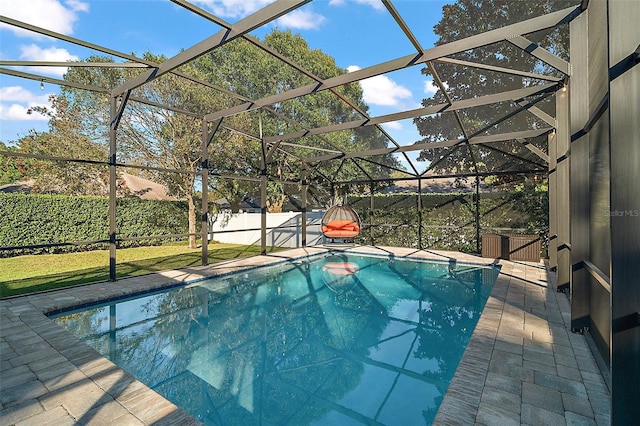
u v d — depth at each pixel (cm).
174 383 383
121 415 252
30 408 261
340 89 1209
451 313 626
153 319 588
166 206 1509
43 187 1372
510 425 236
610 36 216
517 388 286
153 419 248
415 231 1269
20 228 1079
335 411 329
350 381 386
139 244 1405
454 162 1152
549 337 400
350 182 1366
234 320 593
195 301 693
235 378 395
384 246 1323
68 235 1188
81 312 555
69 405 265
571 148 411
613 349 210
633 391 205
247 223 1591
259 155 1577
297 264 1057
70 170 1377
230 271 846
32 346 377
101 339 502
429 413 324
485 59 700
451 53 472
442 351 465
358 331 543
